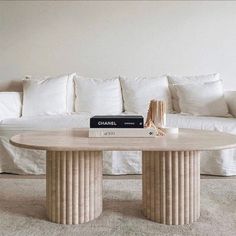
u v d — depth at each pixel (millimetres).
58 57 3119
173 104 2875
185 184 1393
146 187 1471
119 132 1450
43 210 1571
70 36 3113
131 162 2279
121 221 1431
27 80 2859
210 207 1599
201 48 3057
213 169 2240
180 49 3072
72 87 2920
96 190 1465
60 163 1383
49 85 2799
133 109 2795
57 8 3098
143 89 2826
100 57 3113
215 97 2613
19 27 3115
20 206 1626
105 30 3102
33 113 2703
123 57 3109
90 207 1435
